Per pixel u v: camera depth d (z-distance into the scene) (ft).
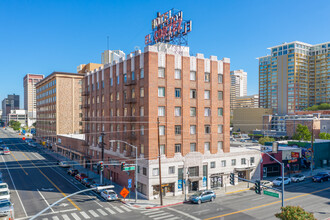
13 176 189.57
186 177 149.07
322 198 135.74
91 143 217.56
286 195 142.51
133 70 153.79
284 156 198.29
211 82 160.97
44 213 112.27
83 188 158.20
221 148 165.07
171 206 124.88
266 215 109.09
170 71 146.20
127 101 153.48
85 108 228.63
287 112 641.40
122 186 165.07
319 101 652.48
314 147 232.32
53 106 357.00
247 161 176.35
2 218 99.14
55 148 339.98
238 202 129.39
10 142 442.50
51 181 175.22
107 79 186.50
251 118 631.97
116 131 174.19
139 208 121.39
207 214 111.14
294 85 634.43
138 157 147.33
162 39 191.31
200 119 155.74
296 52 641.40
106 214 111.65
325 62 645.92
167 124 144.25
